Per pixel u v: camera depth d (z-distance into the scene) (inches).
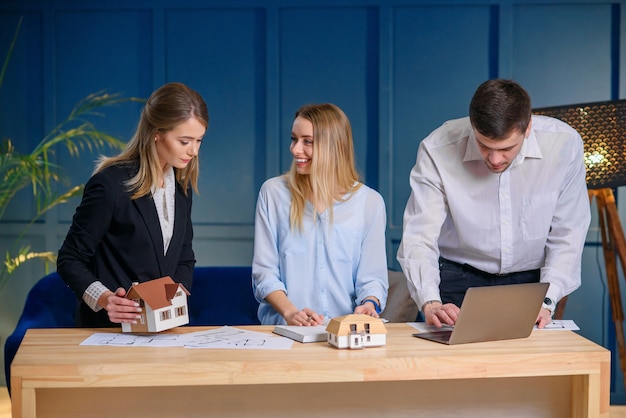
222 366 73.6
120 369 72.9
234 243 172.2
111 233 91.9
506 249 99.7
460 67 168.1
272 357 75.7
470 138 96.2
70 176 171.8
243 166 171.0
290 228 102.4
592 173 137.3
